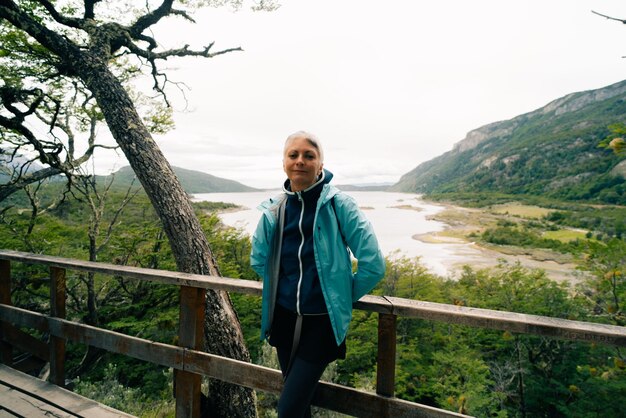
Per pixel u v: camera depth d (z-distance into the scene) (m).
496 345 15.94
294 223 1.46
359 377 13.31
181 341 2.02
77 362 10.88
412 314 1.43
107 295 11.13
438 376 14.30
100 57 4.30
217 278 1.90
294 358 1.43
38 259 2.57
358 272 1.35
